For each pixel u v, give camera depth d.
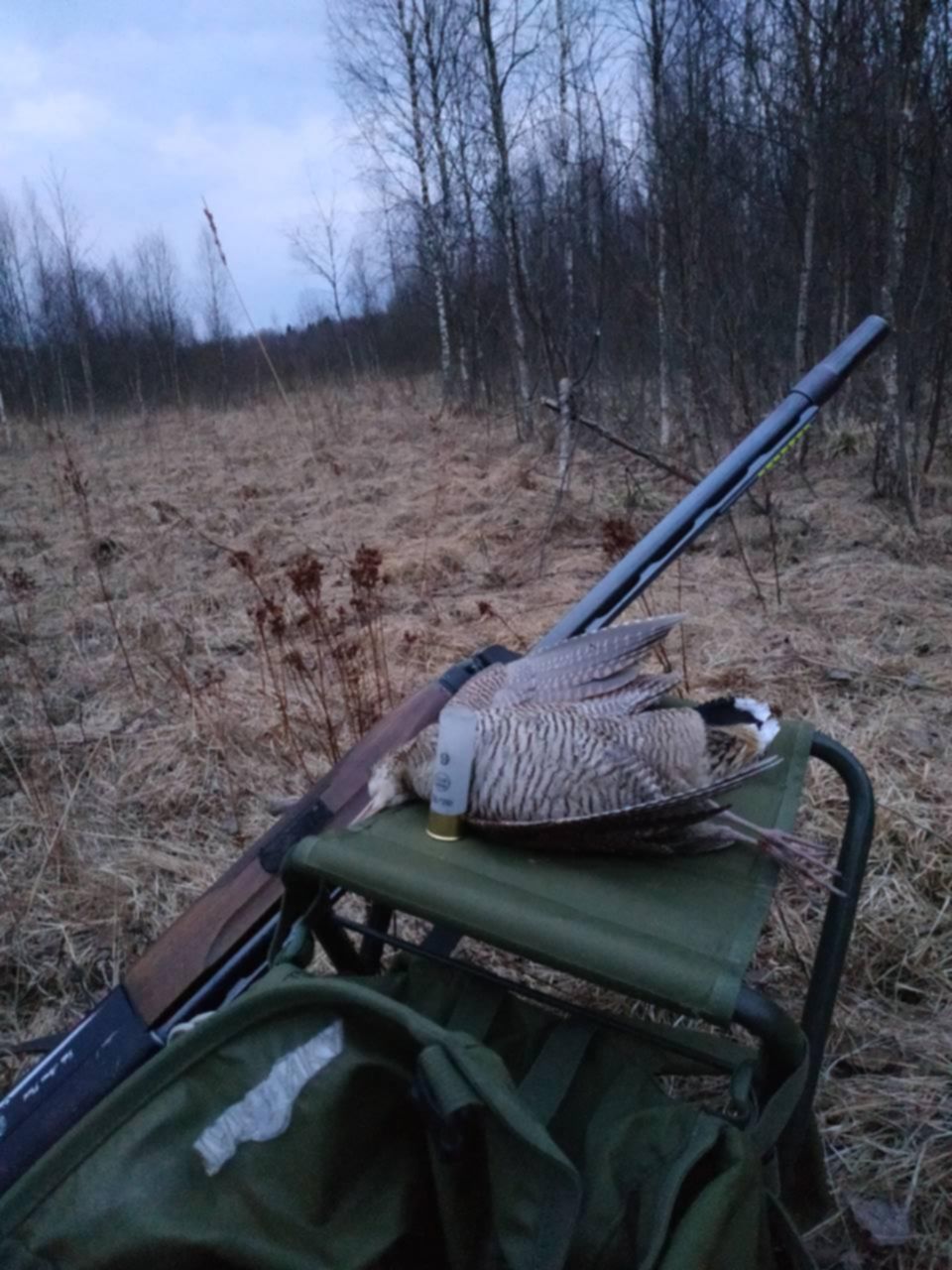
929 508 6.44
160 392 21.27
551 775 1.55
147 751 3.94
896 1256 1.85
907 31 6.03
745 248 8.78
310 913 1.54
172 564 6.61
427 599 5.48
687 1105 1.26
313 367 21.59
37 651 5.15
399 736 2.00
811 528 6.15
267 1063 1.22
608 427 9.41
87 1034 1.74
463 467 8.97
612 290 10.08
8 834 3.46
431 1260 1.29
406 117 14.33
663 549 2.13
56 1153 1.19
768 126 8.48
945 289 6.80
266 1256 1.14
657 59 9.07
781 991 2.52
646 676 1.94
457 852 1.53
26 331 21.61
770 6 9.56
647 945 1.30
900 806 3.11
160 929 2.97
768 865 1.54
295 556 6.48
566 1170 1.07
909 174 6.15
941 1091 2.17
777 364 9.03
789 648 4.33
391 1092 1.25
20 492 10.59
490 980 1.46
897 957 2.60
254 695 4.29
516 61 11.33
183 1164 1.18
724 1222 1.11
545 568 5.86
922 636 4.43
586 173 10.18
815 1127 1.59
